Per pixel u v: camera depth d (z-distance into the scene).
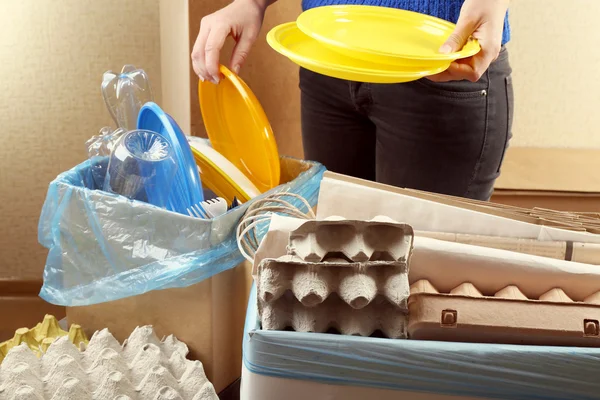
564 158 2.00
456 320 0.72
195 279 0.98
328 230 0.76
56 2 1.69
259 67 1.52
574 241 0.87
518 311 0.73
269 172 1.20
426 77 1.15
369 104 1.25
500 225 0.89
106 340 0.99
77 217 1.01
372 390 0.72
